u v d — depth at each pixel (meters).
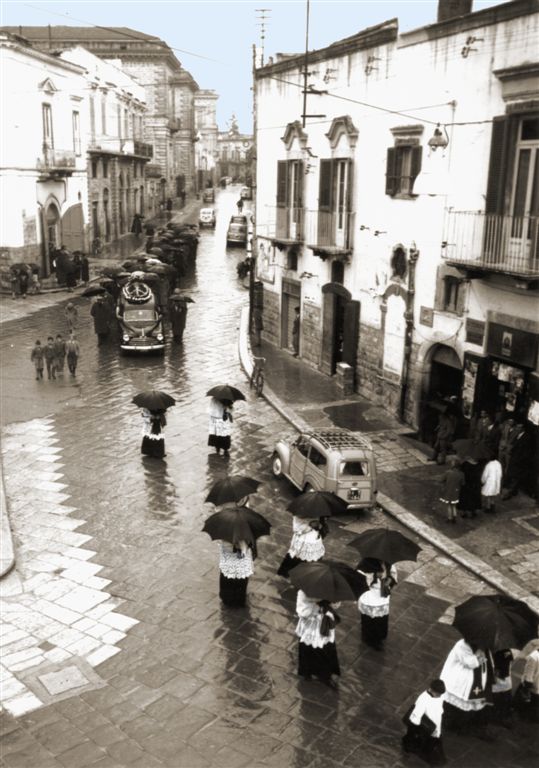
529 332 15.86
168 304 32.78
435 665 10.71
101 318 29.78
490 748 9.10
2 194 38.22
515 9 15.65
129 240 58.88
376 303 22.28
